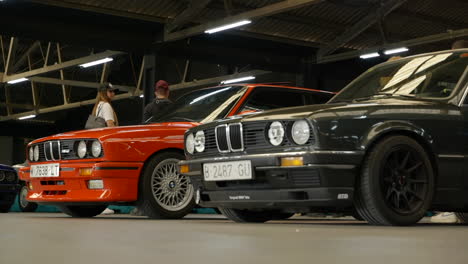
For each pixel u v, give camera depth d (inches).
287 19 634.8
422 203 128.1
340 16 645.3
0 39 807.1
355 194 126.4
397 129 127.4
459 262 54.9
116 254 63.8
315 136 123.8
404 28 673.0
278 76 841.5
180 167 157.8
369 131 125.7
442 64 153.0
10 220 168.6
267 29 656.4
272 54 727.1
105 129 190.2
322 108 129.6
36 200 203.9
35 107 973.8
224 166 139.5
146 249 69.4
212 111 195.2
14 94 1098.7
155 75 649.6
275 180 130.4
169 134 189.5
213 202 147.6
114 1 563.2
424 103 134.6
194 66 883.4
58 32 596.1
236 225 129.7
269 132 130.9
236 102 192.1
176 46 660.1
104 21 616.4
